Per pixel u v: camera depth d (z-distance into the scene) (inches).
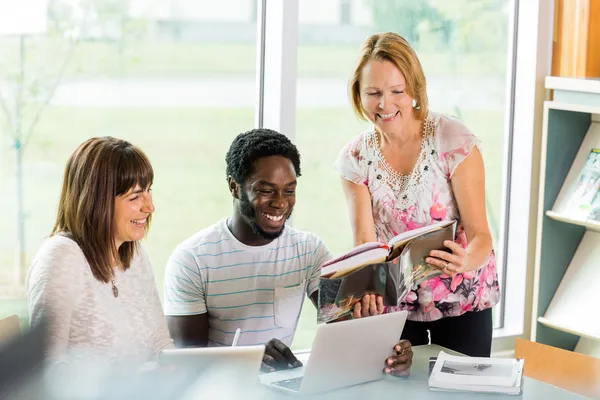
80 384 22.8
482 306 96.3
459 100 125.5
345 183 95.7
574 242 124.0
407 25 119.2
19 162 96.0
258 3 106.8
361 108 93.7
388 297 78.8
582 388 82.7
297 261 87.3
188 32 103.3
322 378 70.7
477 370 74.8
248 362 64.2
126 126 101.7
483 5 124.6
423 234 79.7
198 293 84.4
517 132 128.0
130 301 78.3
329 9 111.8
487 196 129.9
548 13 123.6
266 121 109.3
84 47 98.0
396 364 75.9
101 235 74.4
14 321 70.3
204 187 107.2
